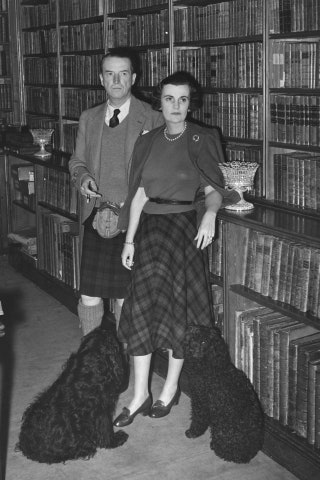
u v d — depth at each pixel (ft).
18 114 22.27
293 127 11.35
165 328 10.61
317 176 10.90
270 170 11.92
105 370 9.67
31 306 17.28
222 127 12.86
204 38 13.00
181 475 9.95
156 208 10.59
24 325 15.98
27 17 20.79
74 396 9.55
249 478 9.85
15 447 10.53
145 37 14.66
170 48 13.69
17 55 21.63
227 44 12.84
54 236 17.78
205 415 10.61
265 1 11.28
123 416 11.09
